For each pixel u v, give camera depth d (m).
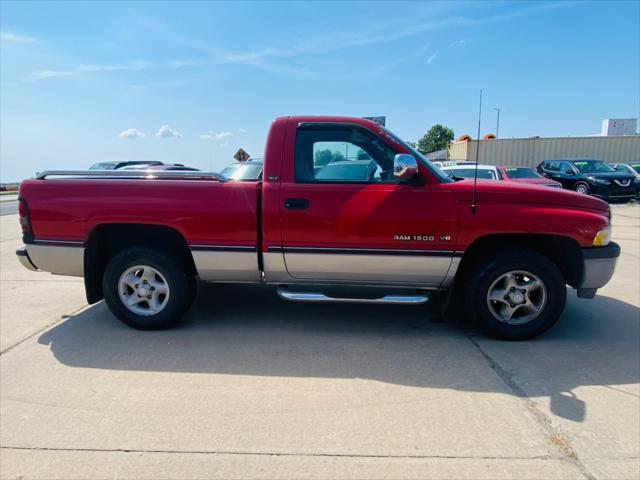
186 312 4.12
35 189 3.91
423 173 3.64
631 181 16.80
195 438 2.44
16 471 2.17
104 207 3.81
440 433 2.49
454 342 3.79
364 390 2.97
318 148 3.78
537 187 3.74
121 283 3.98
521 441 2.41
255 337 3.91
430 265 3.69
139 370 3.26
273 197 3.69
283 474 2.15
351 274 3.82
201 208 3.77
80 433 2.48
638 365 3.35
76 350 3.62
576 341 3.81
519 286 3.75
